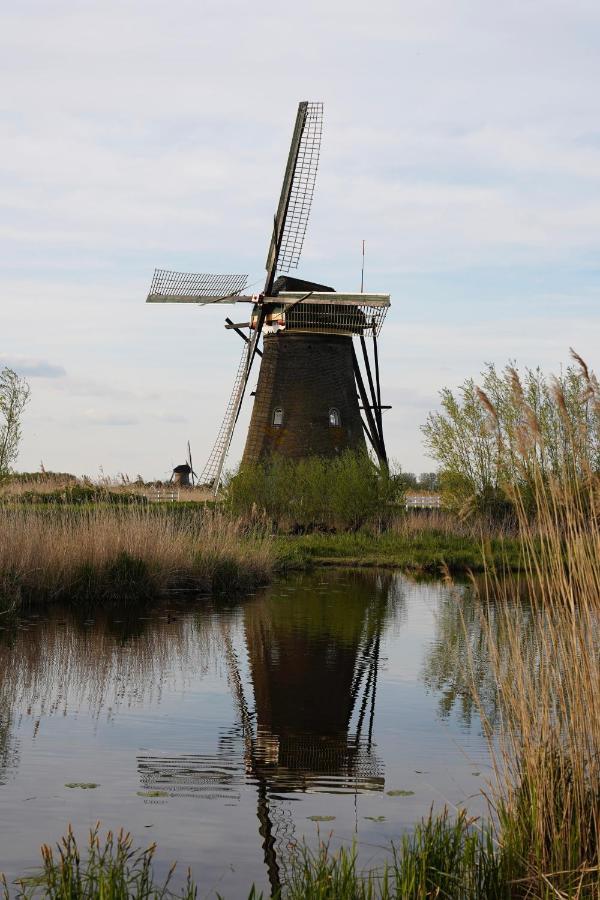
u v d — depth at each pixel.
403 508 38.56
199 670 13.68
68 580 20.36
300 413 41.62
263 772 9.05
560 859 6.33
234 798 8.32
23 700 11.70
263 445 41.72
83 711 11.23
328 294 41.09
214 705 11.66
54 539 20.72
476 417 34.25
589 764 6.60
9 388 25.38
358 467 38.03
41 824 7.59
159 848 7.18
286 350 41.88
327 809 8.05
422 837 6.86
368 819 7.84
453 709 11.61
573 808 6.62
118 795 8.32
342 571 29.75
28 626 17.12
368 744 10.05
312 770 9.12
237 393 42.41
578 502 6.96
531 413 7.19
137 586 21.02
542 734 6.84
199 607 20.23
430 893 5.98
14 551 19.80
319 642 16.16
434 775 9.02
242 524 31.52
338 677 13.36
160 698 11.96
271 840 7.36
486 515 31.98
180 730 10.50
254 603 21.23
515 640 7.84
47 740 9.99
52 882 6.09
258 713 11.31
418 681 13.13
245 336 42.91
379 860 6.98
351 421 42.59
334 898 5.95
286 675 13.44
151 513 25.31
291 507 37.75
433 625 18.12
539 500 7.16
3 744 9.79
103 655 14.61
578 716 6.62
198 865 6.87
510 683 7.52
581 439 7.04
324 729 10.62
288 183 40.91
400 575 28.50
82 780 8.70
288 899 6.12
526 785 6.84
